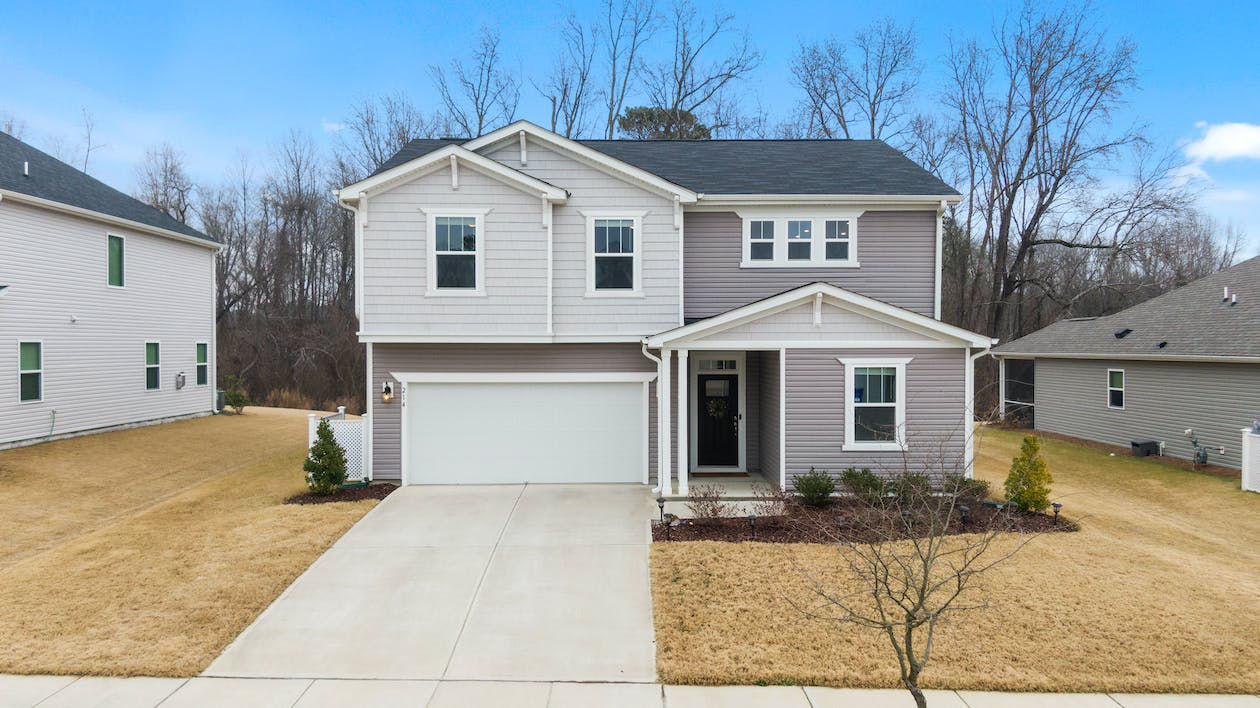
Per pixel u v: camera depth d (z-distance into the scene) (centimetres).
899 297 1430
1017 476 1125
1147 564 880
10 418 1605
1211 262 4381
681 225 1344
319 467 1251
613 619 734
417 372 1352
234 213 3941
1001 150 3134
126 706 559
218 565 871
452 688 596
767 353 1387
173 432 1992
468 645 675
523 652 662
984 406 2805
